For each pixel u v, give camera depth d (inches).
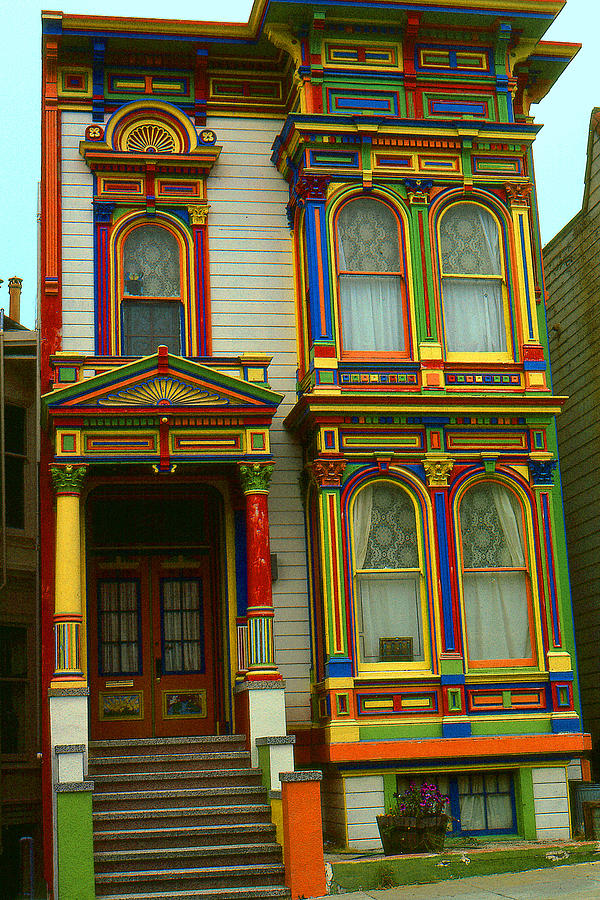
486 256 674.2
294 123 652.1
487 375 652.1
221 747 588.4
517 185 676.7
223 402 608.4
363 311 652.1
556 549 650.2
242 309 679.7
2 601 762.2
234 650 643.5
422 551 626.2
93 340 652.7
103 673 655.8
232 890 483.8
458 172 671.8
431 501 631.2
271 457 616.7
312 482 651.5
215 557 673.6
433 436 638.5
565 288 874.1
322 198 650.2
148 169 676.7
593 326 818.8
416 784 608.7
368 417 631.8
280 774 497.7
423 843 551.2
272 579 652.7
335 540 612.4
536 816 609.3
